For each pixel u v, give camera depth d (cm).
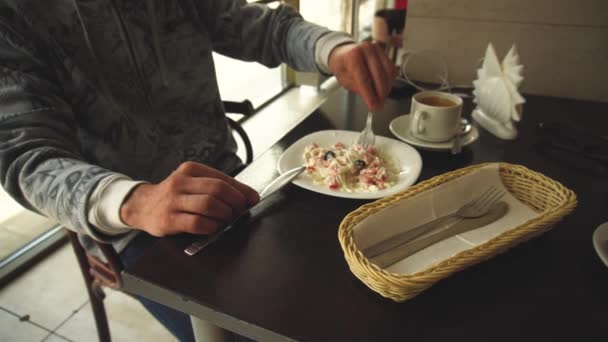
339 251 54
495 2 112
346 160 71
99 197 51
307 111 275
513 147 82
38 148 56
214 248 54
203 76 94
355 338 41
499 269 50
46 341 121
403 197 56
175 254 52
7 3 64
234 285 48
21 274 145
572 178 70
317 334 42
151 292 49
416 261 50
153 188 53
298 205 63
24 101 59
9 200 169
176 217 50
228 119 104
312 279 49
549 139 82
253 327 43
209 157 95
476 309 45
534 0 108
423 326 42
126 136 79
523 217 57
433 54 124
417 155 75
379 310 44
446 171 74
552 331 42
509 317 44
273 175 72
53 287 140
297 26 94
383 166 74
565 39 111
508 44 116
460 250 51
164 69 86
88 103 74
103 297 96
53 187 52
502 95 83
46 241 155
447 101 86
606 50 108
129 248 80
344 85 84
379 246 51
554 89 119
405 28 123
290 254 53
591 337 42
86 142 77
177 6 88
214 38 103
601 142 76
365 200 65
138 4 79
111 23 75
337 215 61
